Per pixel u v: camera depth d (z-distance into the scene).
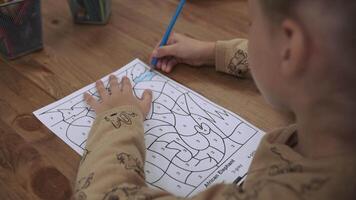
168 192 0.55
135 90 0.74
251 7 0.46
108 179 0.54
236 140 0.66
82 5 0.87
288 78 0.43
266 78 0.46
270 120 0.69
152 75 0.78
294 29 0.39
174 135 0.66
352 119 0.41
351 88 0.39
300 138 0.48
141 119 0.66
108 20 0.91
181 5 0.85
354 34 0.37
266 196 0.43
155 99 0.73
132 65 0.80
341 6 0.36
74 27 0.89
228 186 0.48
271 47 0.43
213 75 0.79
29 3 0.77
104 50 0.83
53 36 0.86
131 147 0.60
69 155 0.62
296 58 0.40
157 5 0.97
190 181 0.60
